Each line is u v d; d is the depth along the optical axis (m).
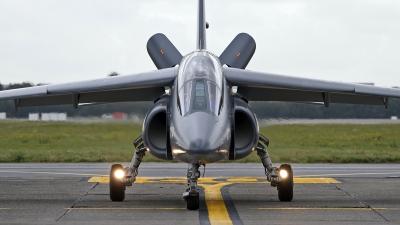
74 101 57.06
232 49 69.62
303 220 42.91
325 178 70.62
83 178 69.75
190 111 45.97
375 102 60.00
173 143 45.69
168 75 52.75
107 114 132.00
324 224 41.31
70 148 120.12
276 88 54.88
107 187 61.44
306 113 130.00
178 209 47.97
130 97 58.16
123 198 52.56
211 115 45.72
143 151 54.16
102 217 44.03
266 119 121.88
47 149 117.69
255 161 100.88
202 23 64.69
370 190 59.84
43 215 44.84
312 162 100.75
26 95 53.94
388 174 76.94
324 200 53.19
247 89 57.34
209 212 46.44
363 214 45.47
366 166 91.12
